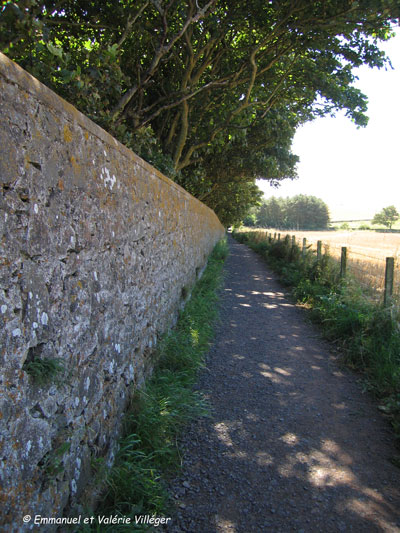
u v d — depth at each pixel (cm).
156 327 446
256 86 1030
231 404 389
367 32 776
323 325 657
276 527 232
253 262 1752
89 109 386
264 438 329
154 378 396
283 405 389
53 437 192
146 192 399
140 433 302
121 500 243
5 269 156
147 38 739
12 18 236
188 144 1152
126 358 323
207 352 536
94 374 251
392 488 268
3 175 156
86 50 406
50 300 195
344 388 429
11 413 156
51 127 198
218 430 340
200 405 380
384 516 242
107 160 283
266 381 446
